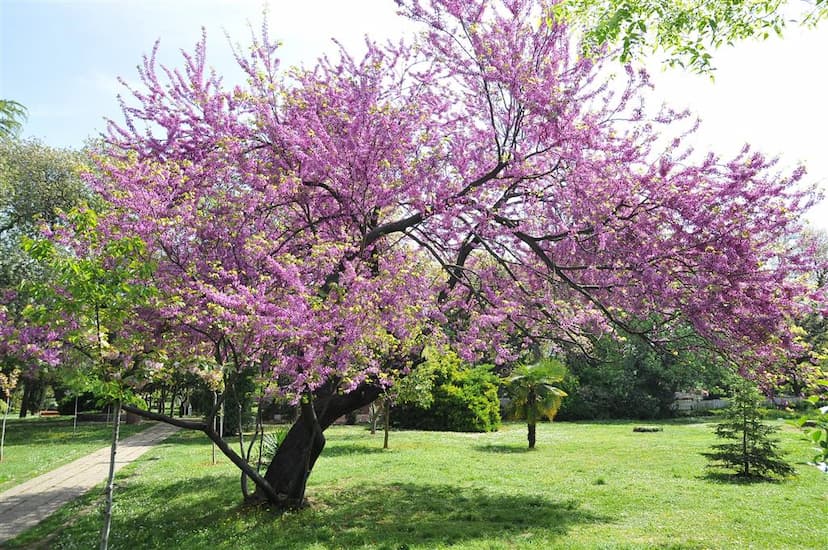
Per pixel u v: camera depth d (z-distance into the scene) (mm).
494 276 10133
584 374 31281
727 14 6059
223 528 7723
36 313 5227
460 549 6641
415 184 8484
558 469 12938
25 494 10820
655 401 30688
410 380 15852
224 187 8250
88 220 5770
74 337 5133
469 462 14016
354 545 6914
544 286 9945
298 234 8977
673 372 29781
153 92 8891
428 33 9102
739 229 7387
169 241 6898
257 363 7453
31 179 20531
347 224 8969
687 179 7855
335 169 8461
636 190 7879
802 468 12586
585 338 10344
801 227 7664
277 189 7871
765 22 6008
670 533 7305
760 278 7328
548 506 9023
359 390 9500
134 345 5855
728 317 7668
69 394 5906
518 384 17641
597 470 12758
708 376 29531
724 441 18406
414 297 8633
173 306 6289
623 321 9773
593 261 8523
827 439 3646
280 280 7336
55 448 17781
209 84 8867
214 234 7285
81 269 5121
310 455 9094
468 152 9320
